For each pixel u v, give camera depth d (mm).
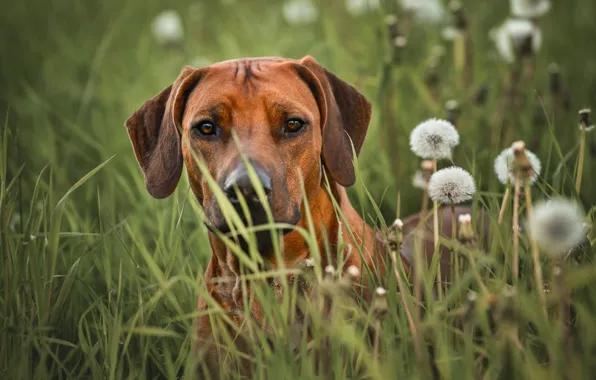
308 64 4531
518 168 3479
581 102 7531
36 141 7363
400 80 7340
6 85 9312
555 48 9078
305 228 4242
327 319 3955
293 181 4102
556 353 3232
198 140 4176
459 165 5965
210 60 9656
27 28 11609
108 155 6969
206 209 4160
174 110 4402
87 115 8375
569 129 6383
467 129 6570
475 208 4156
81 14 12117
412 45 8477
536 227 3244
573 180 4344
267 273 3576
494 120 6469
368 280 4000
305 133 4156
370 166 6344
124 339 4281
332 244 4367
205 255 5328
